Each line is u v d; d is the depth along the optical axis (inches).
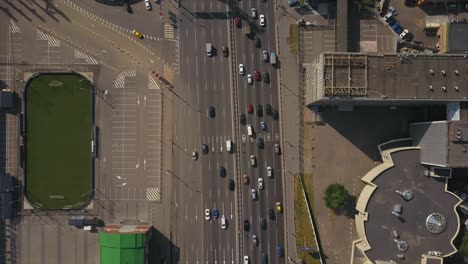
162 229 4097.0
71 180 4111.7
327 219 4101.9
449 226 3703.3
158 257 4089.6
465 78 3422.7
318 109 4097.0
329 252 4094.5
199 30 4104.3
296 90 4104.3
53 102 4109.3
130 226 4030.5
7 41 4089.6
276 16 4101.9
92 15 4106.8
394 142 3929.6
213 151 4101.9
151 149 4106.8
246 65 4104.3
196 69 4109.3
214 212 4079.7
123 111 4101.9
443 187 3715.6
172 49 4104.3
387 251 3722.9
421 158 3727.9
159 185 4106.8
